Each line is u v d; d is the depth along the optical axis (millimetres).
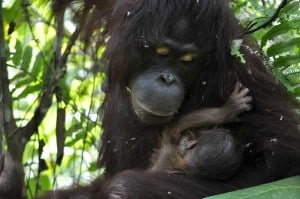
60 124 9680
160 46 7844
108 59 8570
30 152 11109
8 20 9719
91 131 10078
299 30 8180
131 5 8062
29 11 10250
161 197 7777
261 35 8992
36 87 10078
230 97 8273
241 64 8320
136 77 8195
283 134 8141
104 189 8094
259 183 7996
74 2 9406
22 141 9602
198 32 7820
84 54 9805
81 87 10250
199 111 8406
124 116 8719
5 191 8836
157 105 7891
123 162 8945
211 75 8172
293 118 8359
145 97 7918
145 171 8141
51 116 11594
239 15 8961
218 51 8008
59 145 9602
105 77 8820
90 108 9727
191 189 7910
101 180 9062
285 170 7934
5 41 9727
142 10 7918
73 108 9922
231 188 7996
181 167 8242
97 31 9234
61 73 9859
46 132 11578
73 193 8641
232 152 8039
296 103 8570
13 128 9453
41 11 10211
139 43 7988
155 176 7941
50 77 9922
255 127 8266
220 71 8172
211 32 7883
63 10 9570
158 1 7820
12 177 8891
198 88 8250
